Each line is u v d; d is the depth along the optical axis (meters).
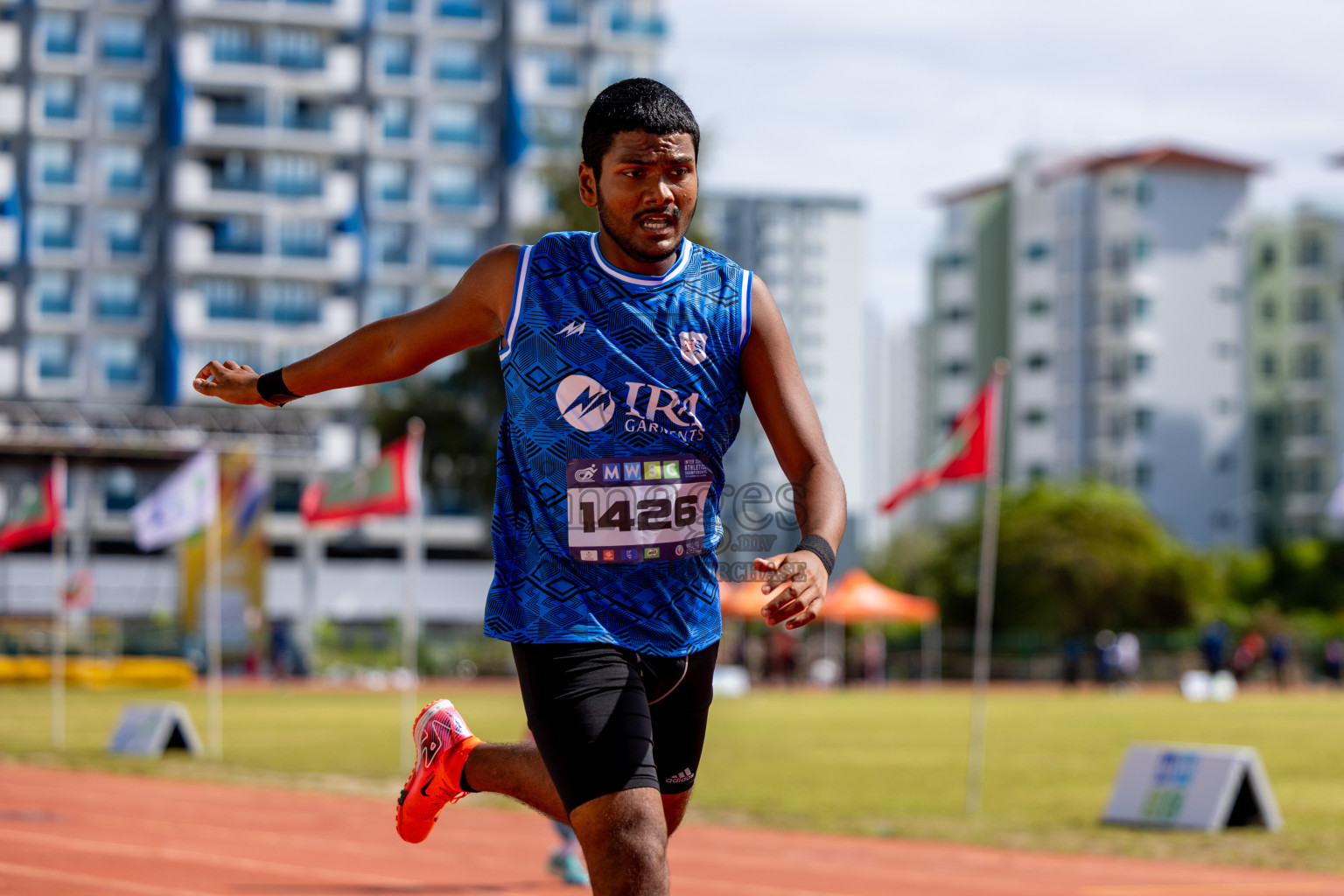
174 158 157.38
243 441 126.12
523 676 7.79
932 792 33.75
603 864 7.29
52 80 155.50
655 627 7.82
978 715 30.39
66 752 40.91
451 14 163.00
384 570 153.38
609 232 7.84
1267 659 130.75
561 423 7.81
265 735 50.56
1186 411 188.88
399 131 162.50
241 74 156.50
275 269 158.25
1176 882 20.70
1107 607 133.75
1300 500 195.50
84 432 130.25
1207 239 189.75
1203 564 137.38
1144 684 129.50
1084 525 134.88
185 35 155.00
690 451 7.86
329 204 159.50
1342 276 193.50
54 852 20.44
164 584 144.62
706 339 7.82
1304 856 23.62
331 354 8.53
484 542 158.25
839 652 124.56
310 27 158.88
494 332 8.18
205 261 156.50
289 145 158.00
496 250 8.16
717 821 27.67
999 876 20.97
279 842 22.52
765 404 7.92
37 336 155.75
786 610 6.97
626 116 7.72
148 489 144.88
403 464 47.38
